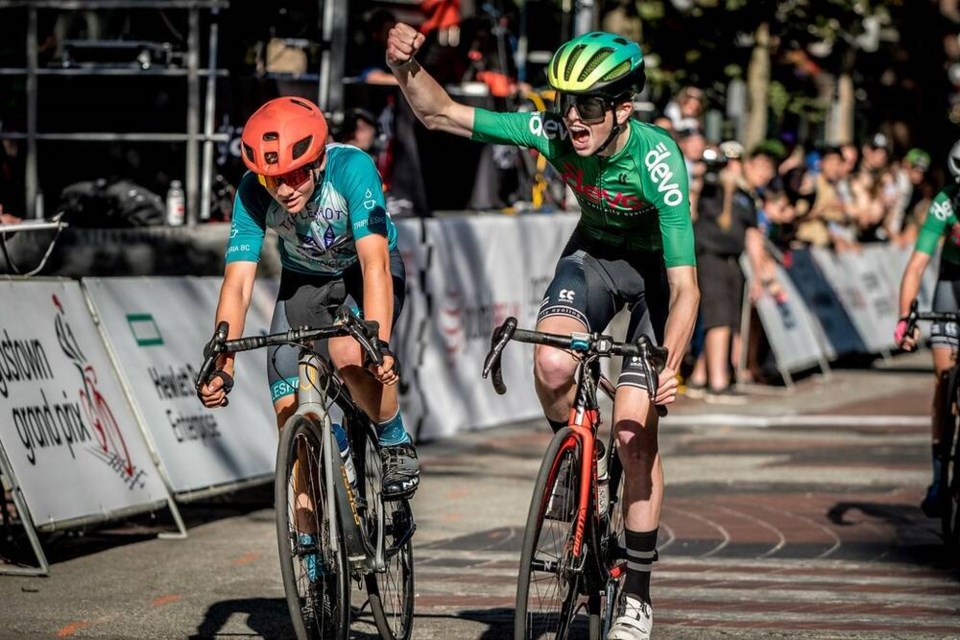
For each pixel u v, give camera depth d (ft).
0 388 45.32
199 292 56.54
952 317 51.60
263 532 52.85
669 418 83.51
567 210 92.53
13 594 42.86
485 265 77.77
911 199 130.72
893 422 83.30
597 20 96.48
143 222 66.33
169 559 48.03
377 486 36.76
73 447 47.37
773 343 97.35
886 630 38.93
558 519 32.40
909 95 151.12
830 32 125.59
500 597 43.06
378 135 72.49
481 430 76.95
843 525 54.54
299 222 34.99
